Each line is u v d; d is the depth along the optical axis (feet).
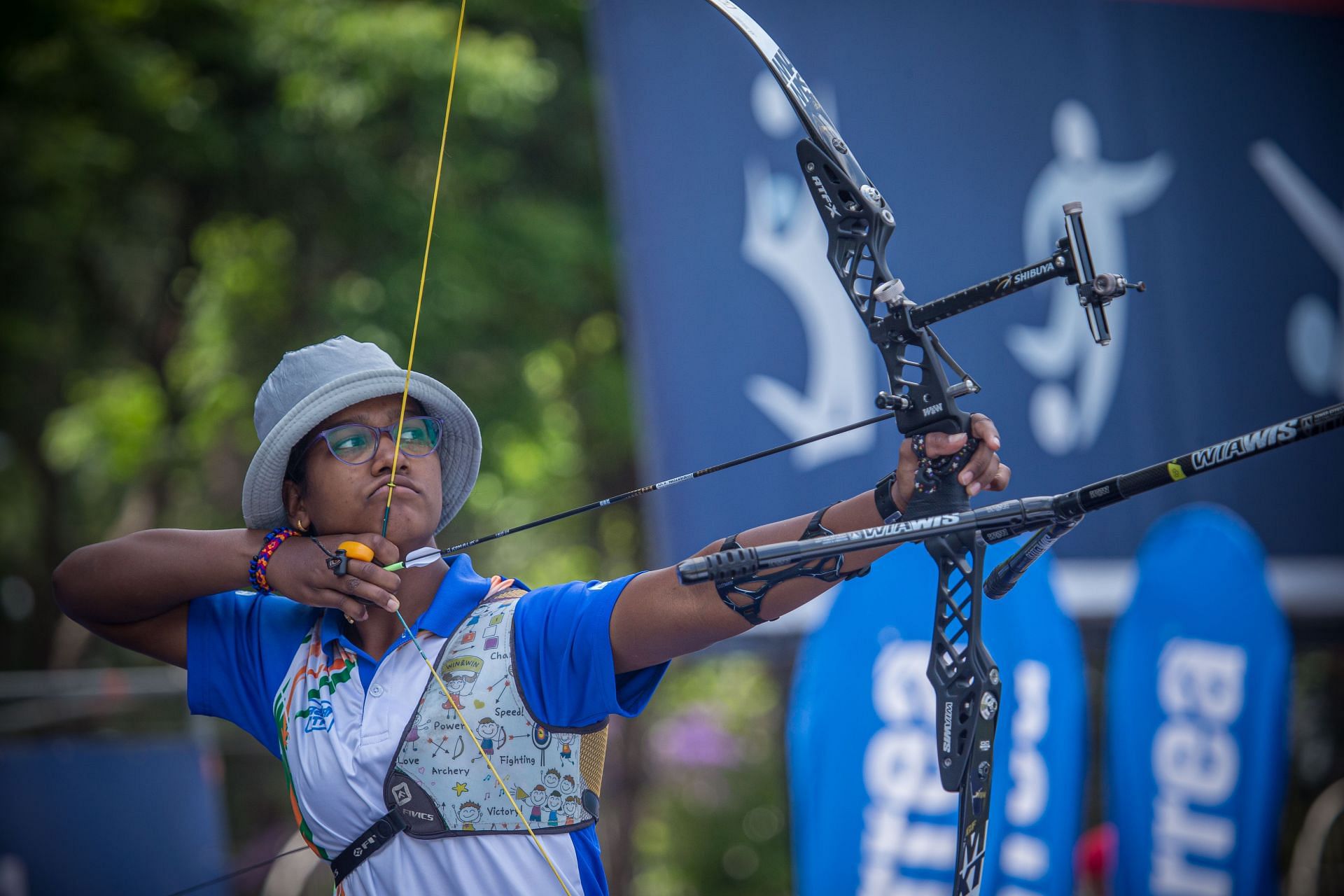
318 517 21.70
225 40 93.61
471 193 97.86
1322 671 105.29
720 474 62.90
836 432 19.57
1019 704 46.55
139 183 97.76
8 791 55.83
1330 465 74.79
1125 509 70.59
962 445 18.03
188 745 60.49
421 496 21.48
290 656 22.00
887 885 44.83
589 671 19.74
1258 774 52.85
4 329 98.48
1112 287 17.29
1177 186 74.74
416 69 92.48
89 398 108.88
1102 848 62.34
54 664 104.22
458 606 20.95
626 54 65.57
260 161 95.61
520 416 99.45
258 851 89.71
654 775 129.59
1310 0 78.54
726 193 65.36
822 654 46.57
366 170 94.17
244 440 107.55
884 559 46.21
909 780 45.03
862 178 19.66
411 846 19.89
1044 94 72.74
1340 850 94.84
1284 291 75.87
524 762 19.90
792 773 47.83
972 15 72.02
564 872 19.84
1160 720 53.98
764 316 64.64
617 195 64.80
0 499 113.09
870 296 19.30
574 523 115.44
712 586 19.02
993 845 45.93
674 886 132.57
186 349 106.32
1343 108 78.69
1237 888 52.44
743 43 66.85
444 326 92.79
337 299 94.38
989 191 70.90
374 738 20.21
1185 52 76.07
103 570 22.47
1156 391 72.23
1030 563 18.80
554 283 96.63
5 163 89.97
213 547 21.99
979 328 69.46
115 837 57.62
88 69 91.35
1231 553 54.44
